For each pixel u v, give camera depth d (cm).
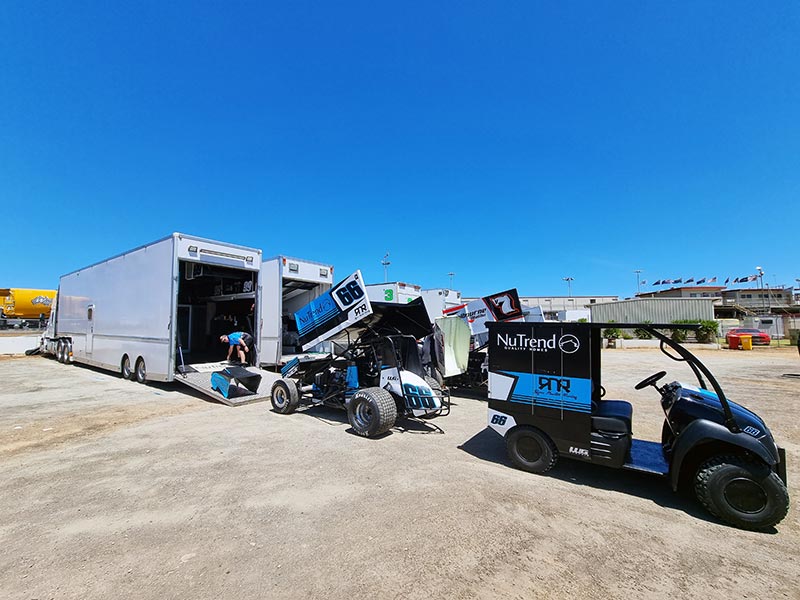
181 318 1288
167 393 895
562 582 250
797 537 308
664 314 3319
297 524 320
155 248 890
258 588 242
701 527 322
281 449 509
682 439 352
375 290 1324
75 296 1371
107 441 544
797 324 3344
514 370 444
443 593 238
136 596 234
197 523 322
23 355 1892
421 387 578
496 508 349
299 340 713
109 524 320
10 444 531
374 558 273
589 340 402
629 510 350
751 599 236
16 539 297
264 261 1116
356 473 428
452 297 1481
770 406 767
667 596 238
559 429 416
